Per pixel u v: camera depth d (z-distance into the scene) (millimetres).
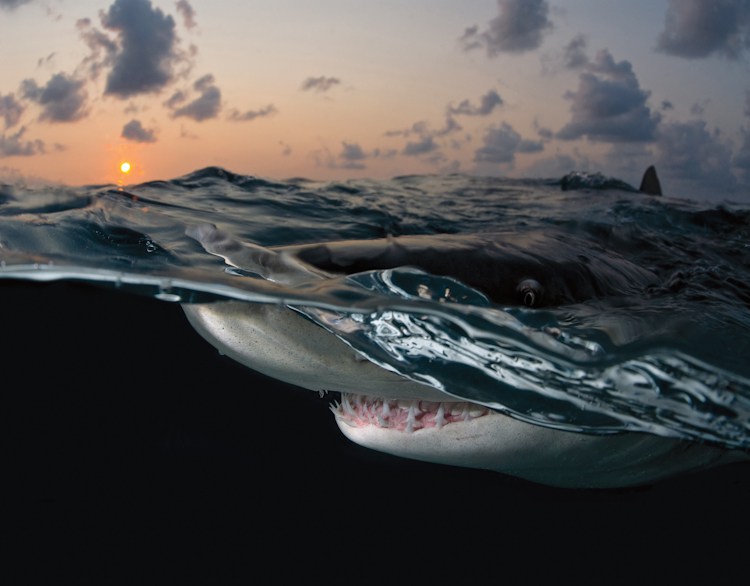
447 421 385
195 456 532
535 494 509
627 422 363
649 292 504
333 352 362
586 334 383
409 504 492
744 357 390
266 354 368
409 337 364
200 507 480
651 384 366
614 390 364
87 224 518
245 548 442
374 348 358
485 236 503
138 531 456
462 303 385
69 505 478
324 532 460
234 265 435
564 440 379
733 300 533
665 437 384
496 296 407
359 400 402
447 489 511
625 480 436
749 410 369
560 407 361
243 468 520
